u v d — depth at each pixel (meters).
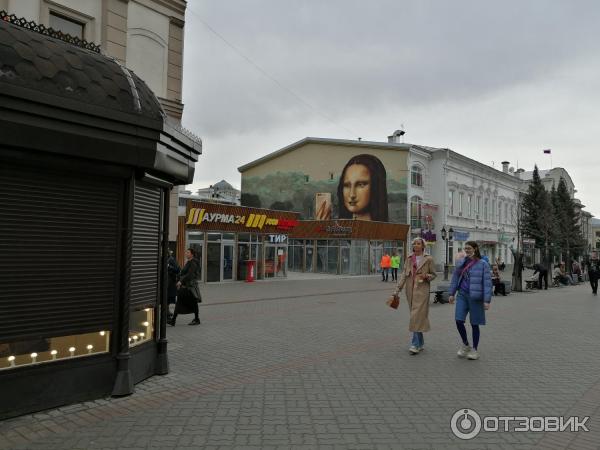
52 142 4.65
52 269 4.95
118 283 5.50
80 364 5.17
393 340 9.04
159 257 6.51
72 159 4.95
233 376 6.38
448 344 8.73
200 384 5.99
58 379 5.00
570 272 32.00
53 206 4.97
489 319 12.14
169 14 16.14
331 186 42.03
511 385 6.05
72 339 5.14
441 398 5.50
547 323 11.49
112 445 4.11
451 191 44.66
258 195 46.47
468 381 6.23
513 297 19.00
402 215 39.38
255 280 26.05
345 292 19.64
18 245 4.70
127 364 5.50
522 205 49.38
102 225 5.37
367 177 40.66
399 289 8.16
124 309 5.48
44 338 4.88
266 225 26.25
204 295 17.47
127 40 14.77
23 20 5.38
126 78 5.50
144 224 6.11
